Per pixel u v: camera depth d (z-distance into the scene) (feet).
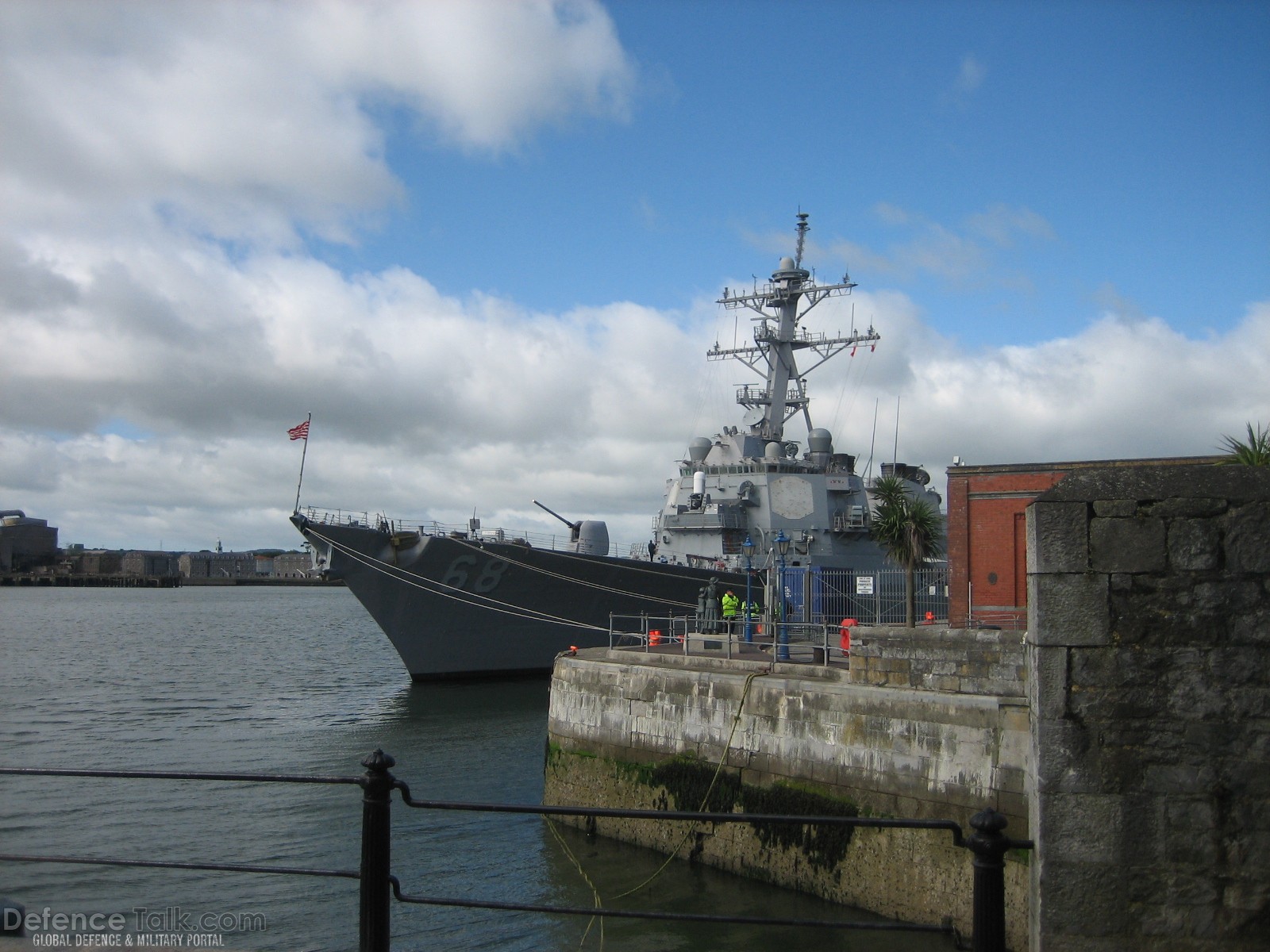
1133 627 18.40
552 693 74.59
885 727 52.29
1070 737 18.53
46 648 222.48
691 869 60.39
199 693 139.03
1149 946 18.03
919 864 49.88
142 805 74.64
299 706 124.67
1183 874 18.02
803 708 56.44
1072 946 18.26
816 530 132.26
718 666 67.36
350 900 55.67
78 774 20.81
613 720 68.54
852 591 99.55
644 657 72.69
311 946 49.47
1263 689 17.87
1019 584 71.61
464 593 123.24
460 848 65.26
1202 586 18.17
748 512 134.10
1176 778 18.12
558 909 19.76
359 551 118.52
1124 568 18.47
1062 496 18.85
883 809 51.70
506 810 18.86
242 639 256.73
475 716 111.45
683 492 145.89
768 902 54.29
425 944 50.65
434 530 120.88
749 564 100.89
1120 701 18.39
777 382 145.07
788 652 71.67
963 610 72.74
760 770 58.18
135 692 141.08
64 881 58.23
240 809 73.56
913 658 54.03
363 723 109.29
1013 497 72.38
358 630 304.50
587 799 69.26
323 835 67.62
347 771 86.79
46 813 72.38
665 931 51.65
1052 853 18.48
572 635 131.03
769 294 144.46
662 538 141.90
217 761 91.61
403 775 84.12
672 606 129.90
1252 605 17.97
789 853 55.98
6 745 99.50
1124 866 18.20
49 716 118.52
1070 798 18.47
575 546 135.85
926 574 101.40
